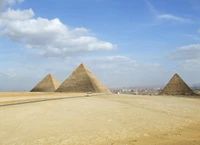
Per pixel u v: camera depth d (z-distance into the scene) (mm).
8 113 27281
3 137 17500
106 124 22328
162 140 18062
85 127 20906
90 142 16906
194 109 36344
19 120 23188
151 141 17703
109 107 34500
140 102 43469
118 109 32469
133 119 25219
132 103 41375
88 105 36625
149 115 28172
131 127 21547
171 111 32875
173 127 22578
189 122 25375
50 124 21688
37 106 34312
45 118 24406
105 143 16828
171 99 55469
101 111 30047
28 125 21125
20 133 18562
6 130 19391
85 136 18156
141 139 18141
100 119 24547
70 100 45250
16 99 50000
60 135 18250
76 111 29594
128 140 17750
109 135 18703
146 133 19938
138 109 33125
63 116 25766
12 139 17047
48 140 16984
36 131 19188
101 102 42031
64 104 37406
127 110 31672
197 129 22250
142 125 22625
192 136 19562
